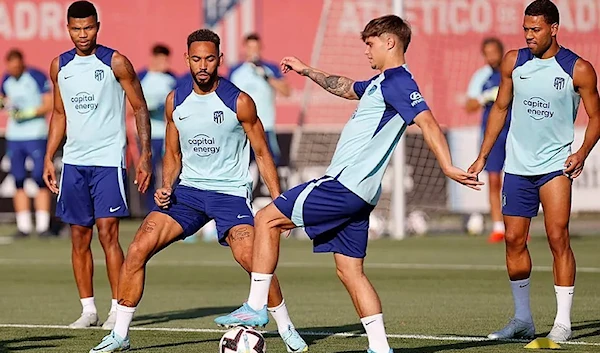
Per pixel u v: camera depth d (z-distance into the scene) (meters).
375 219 68.06
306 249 60.97
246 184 28.44
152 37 70.69
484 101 58.97
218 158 28.12
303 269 50.06
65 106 32.81
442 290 41.91
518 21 73.31
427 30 72.69
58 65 32.78
